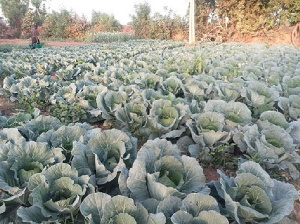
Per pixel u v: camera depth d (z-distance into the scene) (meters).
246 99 5.23
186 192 2.56
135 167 2.48
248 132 3.65
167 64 8.52
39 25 41.19
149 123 4.32
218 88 5.47
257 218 2.37
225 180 2.64
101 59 11.42
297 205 3.17
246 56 10.97
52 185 2.46
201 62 8.30
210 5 27.23
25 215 2.27
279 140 3.55
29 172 2.69
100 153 2.93
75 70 9.02
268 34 23.34
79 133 3.40
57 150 2.99
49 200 2.31
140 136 4.59
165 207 2.18
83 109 5.34
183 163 2.68
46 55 13.09
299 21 21.98
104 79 7.06
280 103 4.96
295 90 5.72
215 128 3.90
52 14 36.22
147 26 31.42
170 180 2.52
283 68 7.98
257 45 16.97
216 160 3.87
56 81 7.22
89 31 35.19
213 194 2.78
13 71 9.29
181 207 2.13
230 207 2.36
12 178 2.72
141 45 18.59
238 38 25.36
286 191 2.59
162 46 18.00
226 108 4.37
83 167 2.81
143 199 2.47
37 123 3.78
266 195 2.33
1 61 11.16
